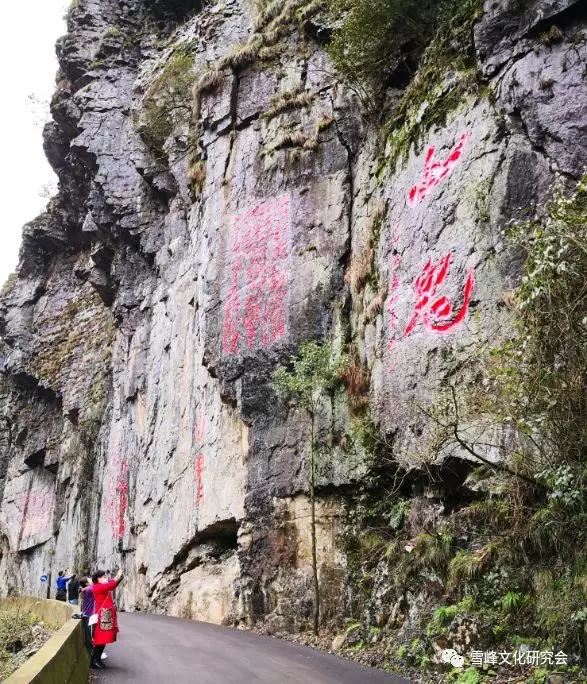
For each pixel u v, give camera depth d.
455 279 11.59
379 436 12.87
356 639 11.20
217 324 18.27
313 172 17.33
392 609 10.75
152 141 27.44
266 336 16.70
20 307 41.06
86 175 33.62
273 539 14.58
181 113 26.23
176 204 26.16
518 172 10.83
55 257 40.94
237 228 18.67
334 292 15.66
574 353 7.55
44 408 38.34
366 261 14.77
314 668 9.27
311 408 14.11
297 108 18.39
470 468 10.38
